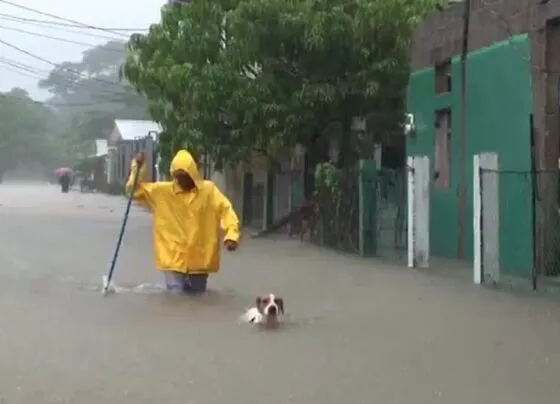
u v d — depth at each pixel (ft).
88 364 23.12
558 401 19.69
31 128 291.17
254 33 60.95
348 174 56.59
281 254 54.19
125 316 30.53
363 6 59.62
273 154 68.95
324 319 30.35
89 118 287.28
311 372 22.31
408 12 59.93
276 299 29.35
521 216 42.86
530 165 42.34
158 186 36.68
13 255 51.13
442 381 21.45
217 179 94.12
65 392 20.31
